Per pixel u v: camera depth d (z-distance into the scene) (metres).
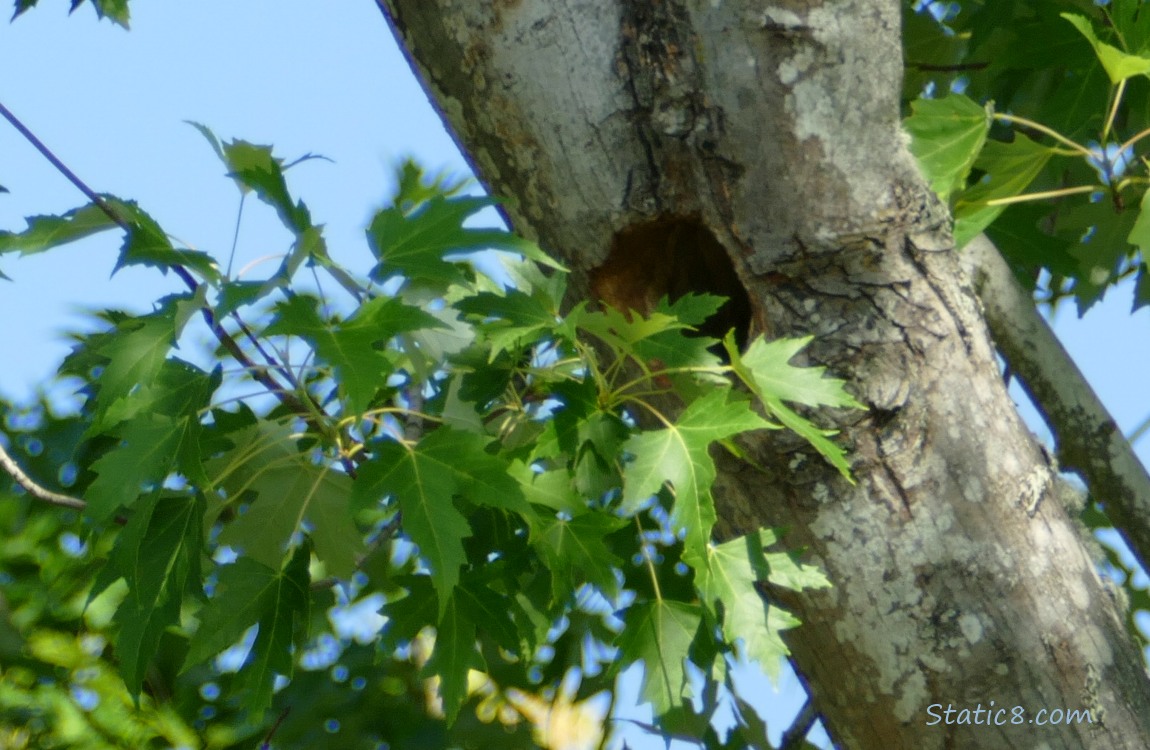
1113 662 2.38
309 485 2.50
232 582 2.45
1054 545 2.39
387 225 2.35
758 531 2.38
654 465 2.34
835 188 2.34
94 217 2.38
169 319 2.33
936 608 2.37
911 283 2.36
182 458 2.35
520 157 2.38
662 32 2.34
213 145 2.39
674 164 2.35
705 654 2.44
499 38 2.35
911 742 2.38
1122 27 2.61
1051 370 2.60
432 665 2.44
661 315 2.34
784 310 2.36
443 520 2.32
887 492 2.37
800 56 2.33
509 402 2.53
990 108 2.56
